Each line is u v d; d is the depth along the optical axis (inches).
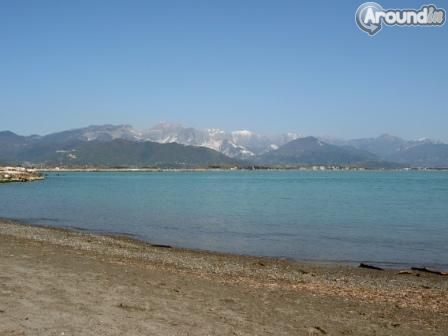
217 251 1141.1
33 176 7140.8
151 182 6515.8
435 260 1055.0
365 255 1107.3
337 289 705.6
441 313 566.3
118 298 505.4
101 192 3878.0
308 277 826.2
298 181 7007.9
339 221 1803.6
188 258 995.3
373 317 530.6
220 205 2549.2
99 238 1283.2
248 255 1087.0
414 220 1845.5
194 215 2015.3
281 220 1830.7
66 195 3444.9
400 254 1124.5
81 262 768.3
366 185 5531.5
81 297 495.8
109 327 400.5
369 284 773.3
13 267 651.5
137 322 422.3
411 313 561.0
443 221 1809.8
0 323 388.2
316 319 500.1
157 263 890.1
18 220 1801.2
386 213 2116.1
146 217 1932.8
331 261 1027.9
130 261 874.8
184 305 505.4
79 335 374.6
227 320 461.1
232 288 648.4
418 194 3686.0
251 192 3946.9
